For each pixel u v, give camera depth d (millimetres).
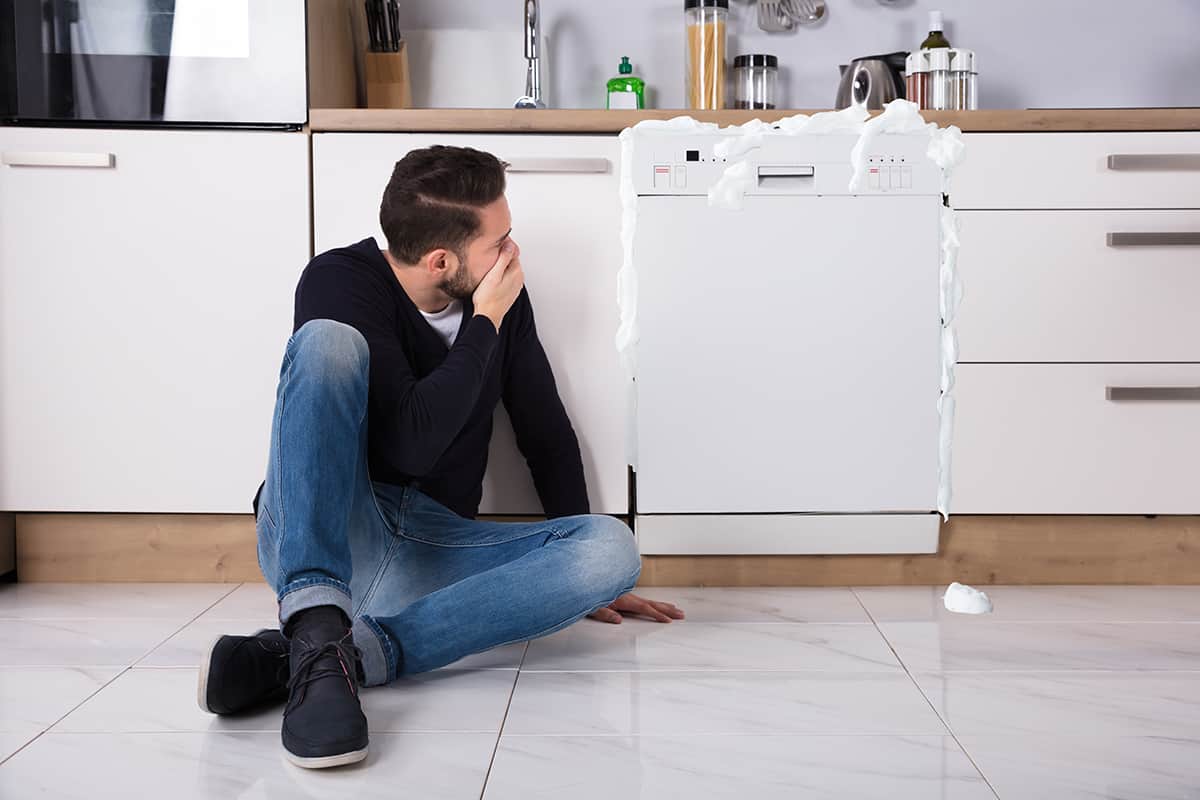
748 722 1355
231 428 2055
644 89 2574
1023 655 1643
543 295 2051
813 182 2025
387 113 2023
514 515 2084
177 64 2018
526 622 1479
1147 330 2057
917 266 2039
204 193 2025
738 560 2102
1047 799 1122
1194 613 1896
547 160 2018
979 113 2029
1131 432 2074
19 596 2006
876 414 2053
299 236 2033
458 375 1531
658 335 2039
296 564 1323
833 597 2021
